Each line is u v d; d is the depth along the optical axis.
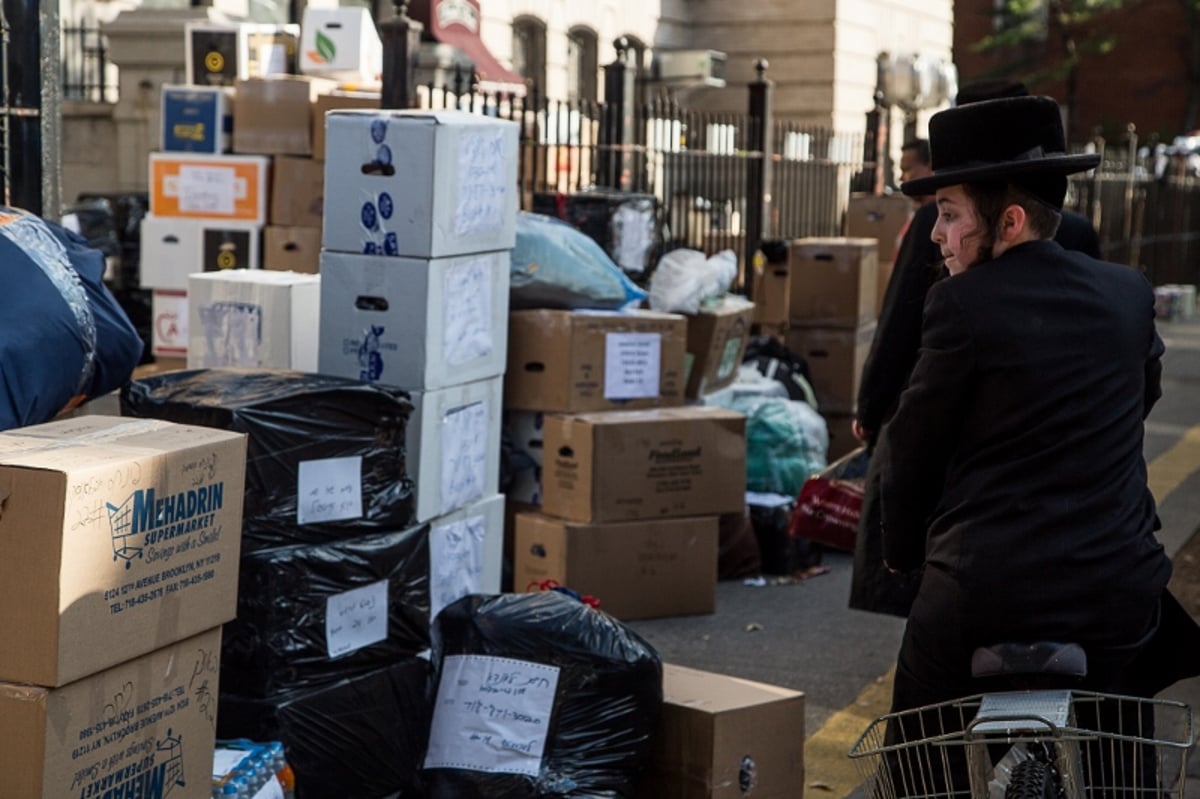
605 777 3.91
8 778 2.77
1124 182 20.25
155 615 3.00
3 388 3.48
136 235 8.97
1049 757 2.63
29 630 2.75
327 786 4.10
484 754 3.94
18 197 5.48
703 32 23.59
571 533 6.32
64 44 14.50
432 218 4.80
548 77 19.69
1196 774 4.58
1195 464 10.07
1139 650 2.95
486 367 5.23
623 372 6.62
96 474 2.80
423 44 15.49
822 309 9.05
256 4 14.68
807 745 5.09
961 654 2.93
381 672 4.28
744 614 6.72
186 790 3.18
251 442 3.96
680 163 10.28
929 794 2.79
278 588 3.97
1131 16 37.41
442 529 5.01
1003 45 37.00
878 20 24.44
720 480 6.63
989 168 2.98
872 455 4.72
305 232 8.06
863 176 13.59
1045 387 2.88
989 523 2.90
